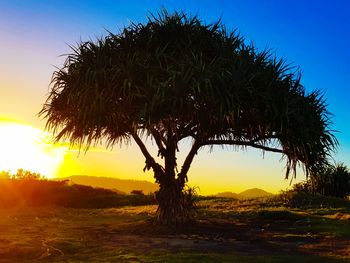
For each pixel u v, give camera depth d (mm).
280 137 18234
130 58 17297
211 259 11219
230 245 13875
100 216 23078
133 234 15953
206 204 27781
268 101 17141
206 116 16609
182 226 17547
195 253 12125
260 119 17656
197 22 18500
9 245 12219
